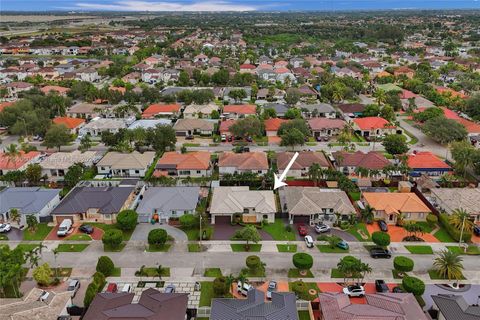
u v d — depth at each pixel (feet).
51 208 305.12
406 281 210.59
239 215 287.89
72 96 641.81
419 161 371.76
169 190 311.27
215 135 477.36
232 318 182.39
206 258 248.32
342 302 192.95
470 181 352.08
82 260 245.04
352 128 491.31
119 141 415.03
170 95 607.37
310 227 284.82
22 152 395.75
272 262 244.42
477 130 458.91
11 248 256.32
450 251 237.04
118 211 288.71
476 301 210.18
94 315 183.62
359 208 303.27
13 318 180.55
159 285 222.69
